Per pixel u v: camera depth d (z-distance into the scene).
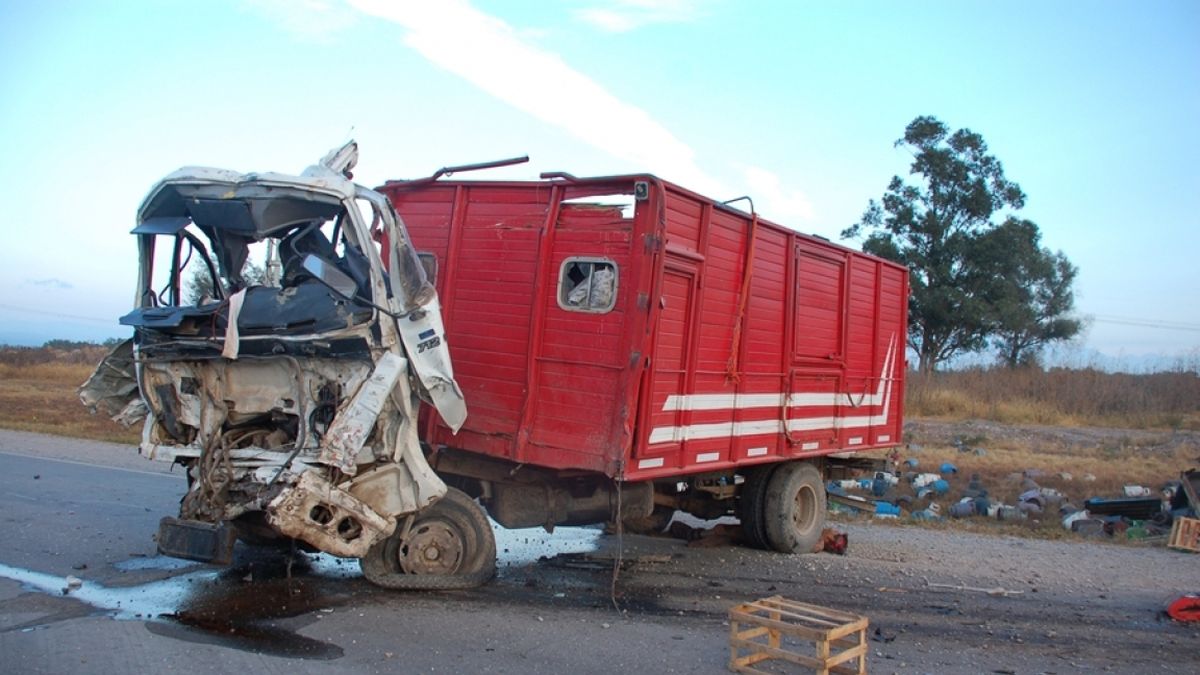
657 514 10.52
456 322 8.13
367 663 5.52
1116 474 18.03
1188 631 7.39
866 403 11.78
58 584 7.10
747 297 9.05
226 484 6.48
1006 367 38.44
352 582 7.41
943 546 10.96
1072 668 6.30
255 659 5.49
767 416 9.58
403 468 6.81
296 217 6.73
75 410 23.88
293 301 6.51
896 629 7.08
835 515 13.15
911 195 43.62
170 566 7.79
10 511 9.81
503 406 7.74
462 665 5.60
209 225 6.89
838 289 10.96
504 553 9.25
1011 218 42.84
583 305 7.47
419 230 8.51
